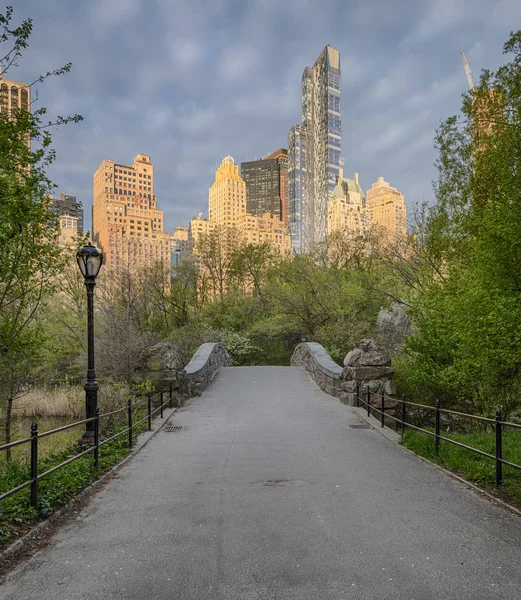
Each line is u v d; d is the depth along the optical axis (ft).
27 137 32.78
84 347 71.51
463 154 47.91
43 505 16.89
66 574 12.59
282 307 105.29
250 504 18.08
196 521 16.38
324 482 20.98
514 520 16.16
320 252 120.26
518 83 41.83
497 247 32.24
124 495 19.58
